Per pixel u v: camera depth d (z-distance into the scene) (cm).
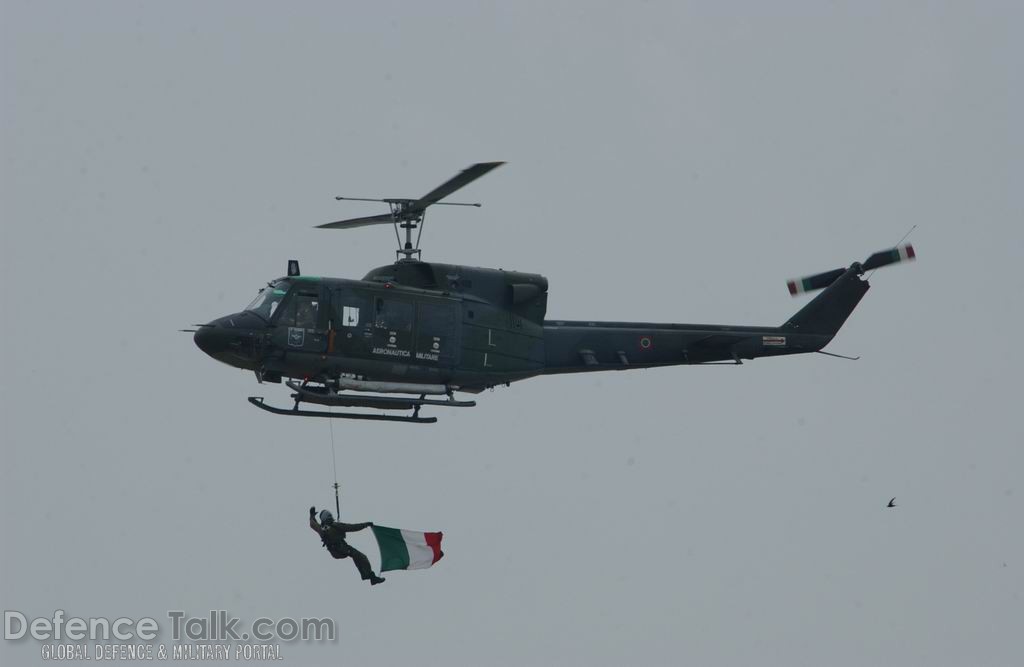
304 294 10431
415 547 11025
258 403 10444
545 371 11531
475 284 11125
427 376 10831
